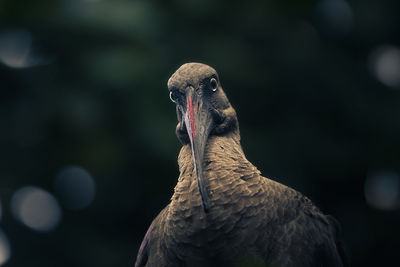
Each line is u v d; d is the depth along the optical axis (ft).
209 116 23.58
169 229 22.48
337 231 25.25
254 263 16.31
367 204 42.75
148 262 23.89
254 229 21.90
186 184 22.41
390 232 42.29
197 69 23.84
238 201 21.94
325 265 23.77
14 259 40.34
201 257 21.97
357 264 41.88
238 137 24.40
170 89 23.70
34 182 40.60
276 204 22.58
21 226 40.75
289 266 22.12
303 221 23.03
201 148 22.31
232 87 39.81
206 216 21.80
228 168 22.38
